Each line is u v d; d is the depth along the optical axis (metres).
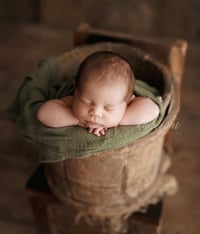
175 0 1.32
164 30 1.39
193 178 1.01
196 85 1.23
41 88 0.76
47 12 1.45
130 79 0.62
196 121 1.13
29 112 0.70
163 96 0.71
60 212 0.85
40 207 0.87
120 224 0.81
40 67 0.79
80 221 0.84
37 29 1.45
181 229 0.93
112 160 0.68
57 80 0.81
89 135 0.65
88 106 0.63
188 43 1.37
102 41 0.86
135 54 0.80
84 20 1.43
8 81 1.27
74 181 0.75
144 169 0.75
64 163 0.72
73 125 0.66
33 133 0.68
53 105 0.67
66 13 1.43
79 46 0.84
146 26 1.40
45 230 0.94
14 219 0.96
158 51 0.82
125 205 0.79
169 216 0.95
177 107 0.70
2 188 1.01
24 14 1.47
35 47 1.39
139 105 0.67
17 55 1.36
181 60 0.82
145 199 0.80
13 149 1.09
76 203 0.79
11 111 0.76
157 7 1.35
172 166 1.03
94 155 0.66
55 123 0.66
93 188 0.75
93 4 1.39
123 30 1.41
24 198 0.99
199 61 1.30
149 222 0.78
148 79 0.81
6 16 1.48
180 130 1.11
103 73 0.60
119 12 1.39
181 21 1.36
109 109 0.62
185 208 0.96
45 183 0.84
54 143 0.66
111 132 0.64
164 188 0.85
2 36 1.43
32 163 1.06
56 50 1.38
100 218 0.81
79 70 0.62
